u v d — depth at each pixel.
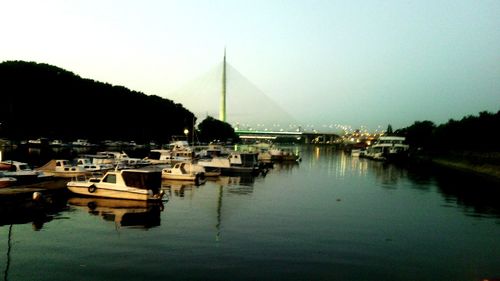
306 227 30.27
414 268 22.33
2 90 96.19
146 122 131.50
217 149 100.94
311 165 100.81
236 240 25.95
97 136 119.75
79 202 34.66
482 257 24.73
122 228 27.52
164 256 22.30
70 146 120.19
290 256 23.27
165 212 33.16
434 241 28.00
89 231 26.45
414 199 46.94
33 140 110.00
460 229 31.86
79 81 112.81
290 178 66.38
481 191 55.72
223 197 42.19
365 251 24.95
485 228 32.38
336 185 58.72
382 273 21.31
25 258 21.23
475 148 107.06
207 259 22.12
